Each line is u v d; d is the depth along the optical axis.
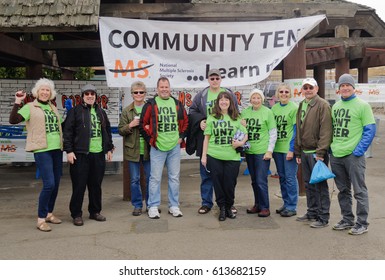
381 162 10.79
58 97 9.05
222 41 6.86
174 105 5.95
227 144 5.78
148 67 6.78
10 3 6.47
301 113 5.67
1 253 4.70
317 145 5.49
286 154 6.02
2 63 11.92
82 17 6.29
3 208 6.71
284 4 7.27
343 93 5.13
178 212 6.08
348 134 5.12
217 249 4.78
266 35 6.88
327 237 5.14
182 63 6.86
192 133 6.20
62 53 12.14
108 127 5.96
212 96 6.13
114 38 6.67
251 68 6.93
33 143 5.32
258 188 6.03
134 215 6.17
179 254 4.63
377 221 5.75
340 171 5.30
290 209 6.05
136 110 6.11
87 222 5.86
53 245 4.95
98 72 18.62
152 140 5.84
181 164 11.15
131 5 7.17
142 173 7.12
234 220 5.88
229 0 8.27
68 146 5.55
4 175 9.59
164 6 7.20
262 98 5.92
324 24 7.06
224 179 5.86
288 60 7.45
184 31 6.79
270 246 4.86
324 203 5.52
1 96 9.10
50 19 6.27
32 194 7.72
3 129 9.17
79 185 5.66
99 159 5.81
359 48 9.89
